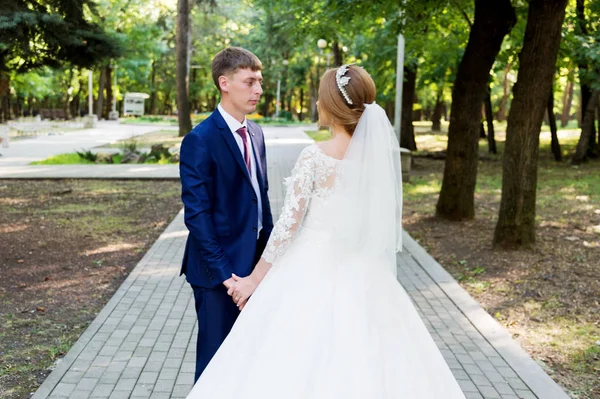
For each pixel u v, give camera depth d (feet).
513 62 42.88
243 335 9.57
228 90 10.96
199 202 10.58
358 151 9.50
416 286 22.62
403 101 69.67
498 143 100.17
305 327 9.13
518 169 27.68
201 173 10.70
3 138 85.81
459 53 58.18
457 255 28.02
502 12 32.86
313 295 9.39
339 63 87.86
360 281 9.57
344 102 9.62
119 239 30.55
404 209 40.47
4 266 24.86
